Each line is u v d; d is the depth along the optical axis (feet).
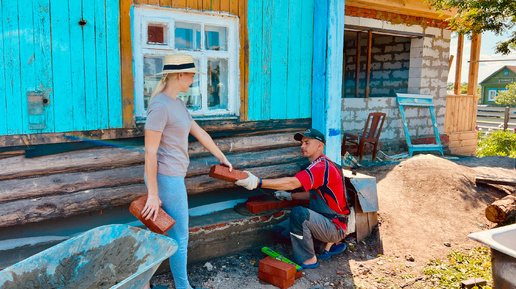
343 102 28.60
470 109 37.50
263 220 14.17
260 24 14.43
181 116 9.43
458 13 27.63
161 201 9.55
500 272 10.93
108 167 11.93
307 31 15.80
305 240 12.78
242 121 14.51
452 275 12.83
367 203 15.19
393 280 12.58
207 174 13.99
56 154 11.02
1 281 7.48
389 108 31.17
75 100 11.10
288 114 15.80
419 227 16.47
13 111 10.28
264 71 14.82
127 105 11.92
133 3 11.71
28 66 10.36
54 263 8.23
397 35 31.68
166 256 7.88
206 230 12.91
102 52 11.36
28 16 10.23
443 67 33.88
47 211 10.96
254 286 11.69
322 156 13.01
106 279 8.48
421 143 33.27
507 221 16.96
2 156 10.30
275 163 15.83
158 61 12.77
